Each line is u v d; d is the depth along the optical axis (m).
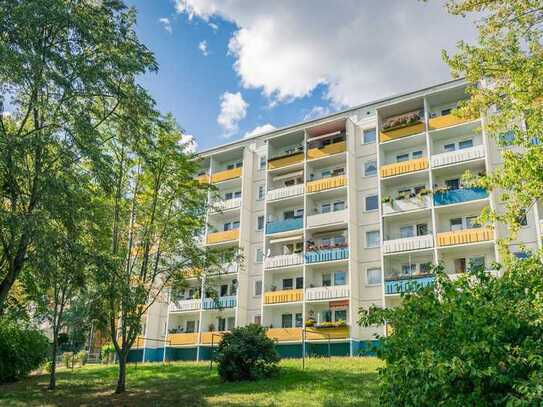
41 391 21.09
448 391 6.73
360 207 36.12
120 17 18.19
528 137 13.30
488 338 6.62
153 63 18.44
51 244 15.20
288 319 36.62
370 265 34.34
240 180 42.38
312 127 38.84
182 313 40.81
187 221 22.81
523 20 14.28
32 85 15.93
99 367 29.58
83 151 16.30
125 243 22.11
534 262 9.05
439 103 35.09
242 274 39.03
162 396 19.03
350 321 32.41
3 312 18.78
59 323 22.08
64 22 16.27
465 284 8.10
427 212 32.50
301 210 39.44
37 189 15.70
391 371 7.27
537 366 6.44
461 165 31.89
